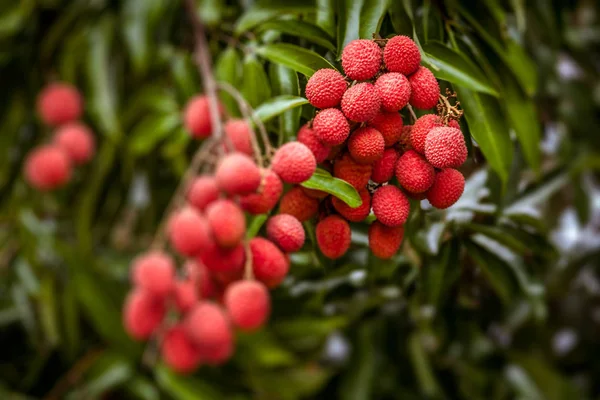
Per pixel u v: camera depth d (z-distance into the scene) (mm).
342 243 1000
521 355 1621
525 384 1575
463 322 1416
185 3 1450
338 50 1014
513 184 1271
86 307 1765
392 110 930
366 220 1062
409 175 941
